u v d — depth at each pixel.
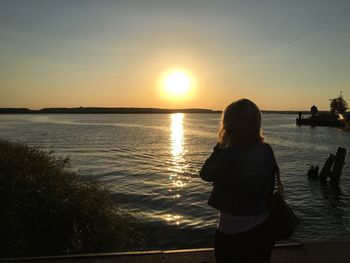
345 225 14.70
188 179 23.36
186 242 12.12
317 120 110.75
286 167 29.88
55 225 7.67
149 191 19.61
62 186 9.35
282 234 2.95
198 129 94.31
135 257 5.01
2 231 7.00
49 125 105.44
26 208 7.81
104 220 8.55
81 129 85.19
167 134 71.88
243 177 2.89
